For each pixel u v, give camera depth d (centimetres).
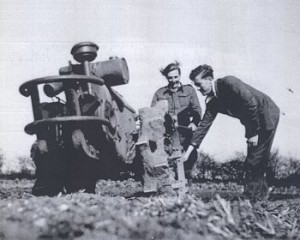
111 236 425
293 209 685
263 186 730
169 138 744
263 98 727
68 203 511
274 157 1097
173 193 693
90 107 628
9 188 1006
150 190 698
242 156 1184
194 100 886
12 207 497
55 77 609
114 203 539
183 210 521
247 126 716
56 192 704
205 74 722
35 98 633
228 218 530
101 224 443
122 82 659
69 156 682
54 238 418
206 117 730
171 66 884
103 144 666
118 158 698
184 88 892
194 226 483
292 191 1016
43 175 701
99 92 640
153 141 714
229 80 699
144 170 704
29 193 830
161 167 699
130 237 431
